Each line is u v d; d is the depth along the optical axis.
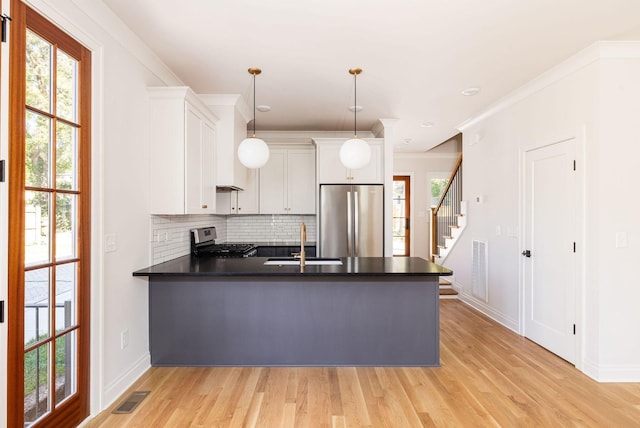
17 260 1.65
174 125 2.88
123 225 2.53
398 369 2.92
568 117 3.07
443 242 6.47
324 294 2.98
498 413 2.26
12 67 1.61
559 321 3.19
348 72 3.28
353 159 3.28
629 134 2.73
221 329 2.97
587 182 2.87
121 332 2.52
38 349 1.80
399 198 7.68
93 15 2.15
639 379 2.71
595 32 2.55
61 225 1.96
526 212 3.68
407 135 5.83
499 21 2.40
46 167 1.84
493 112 4.31
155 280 2.96
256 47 2.79
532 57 2.96
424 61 3.04
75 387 2.07
